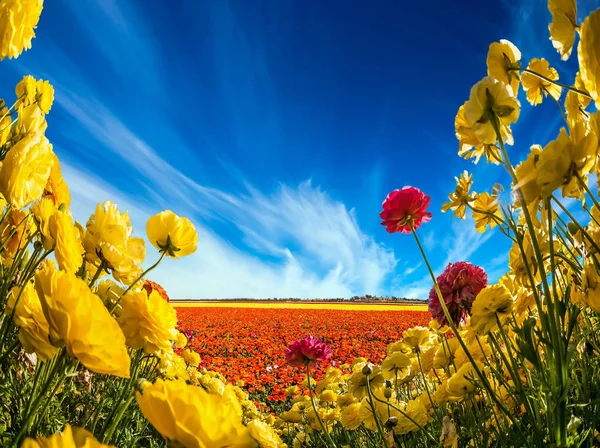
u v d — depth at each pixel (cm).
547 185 34
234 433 21
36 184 44
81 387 87
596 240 44
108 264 45
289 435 152
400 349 110
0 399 52
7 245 60
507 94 37
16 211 61
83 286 26
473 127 39
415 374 111
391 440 74
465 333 86
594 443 50
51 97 80
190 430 21
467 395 74
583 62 31
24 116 57
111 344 26
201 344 440
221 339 487
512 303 60
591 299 42
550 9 45
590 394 52
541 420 45
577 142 34
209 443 20
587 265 43
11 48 52
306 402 143
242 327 652
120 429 66
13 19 51
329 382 139
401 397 117
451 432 58
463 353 85
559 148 33
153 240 57
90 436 16
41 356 32
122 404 53
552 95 62
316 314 848
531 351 41
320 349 100
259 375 304
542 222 36
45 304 27
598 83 30
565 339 38
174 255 58
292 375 301
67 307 26
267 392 266
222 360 338
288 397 253
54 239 40
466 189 73
